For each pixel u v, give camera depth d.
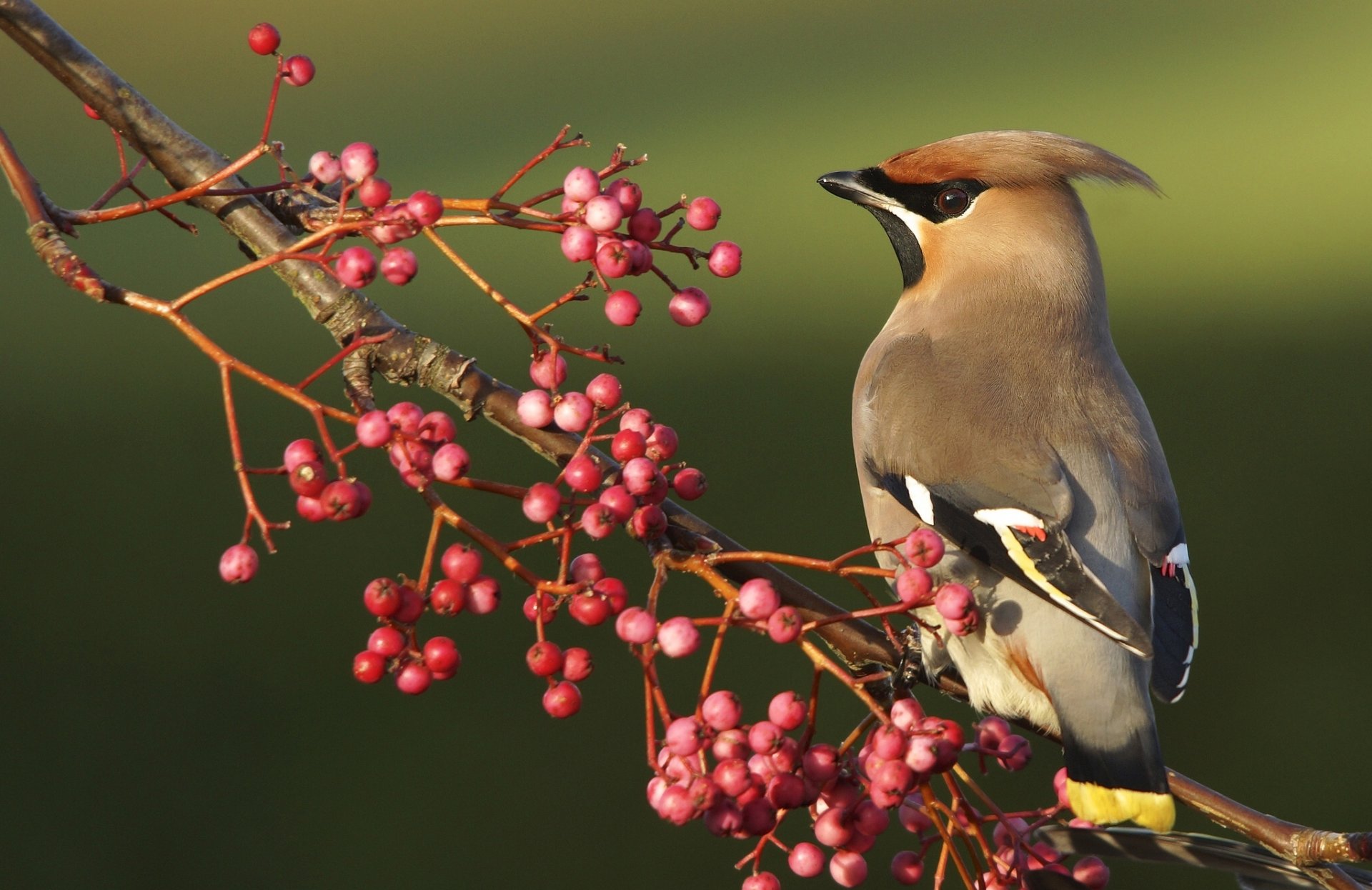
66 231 4.09
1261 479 15.00
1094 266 6.46
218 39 39.53
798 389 18.38
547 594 3.92
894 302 22.75
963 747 4.31
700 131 34.38
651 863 9.77
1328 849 4.69
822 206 28.88
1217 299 22.70
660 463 4.27
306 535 14.23
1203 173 31.91
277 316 21.73
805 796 3.93
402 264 3.90
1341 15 49.81
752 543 13.13
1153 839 4.90
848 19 50.12
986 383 6.06
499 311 21.95
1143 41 46.66
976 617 3.88
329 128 32.19
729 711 3.80
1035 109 37.44
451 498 14.88
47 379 19.02
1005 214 6.47
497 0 49.25
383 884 9.48
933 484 5.89
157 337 20.89
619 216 4.02
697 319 4.26
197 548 13.98
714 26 47.59
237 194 4.20
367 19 44.62
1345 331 20.61
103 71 5.03
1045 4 53.31
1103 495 5.79
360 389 4.77
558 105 36.47
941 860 4.26
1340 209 28.45
